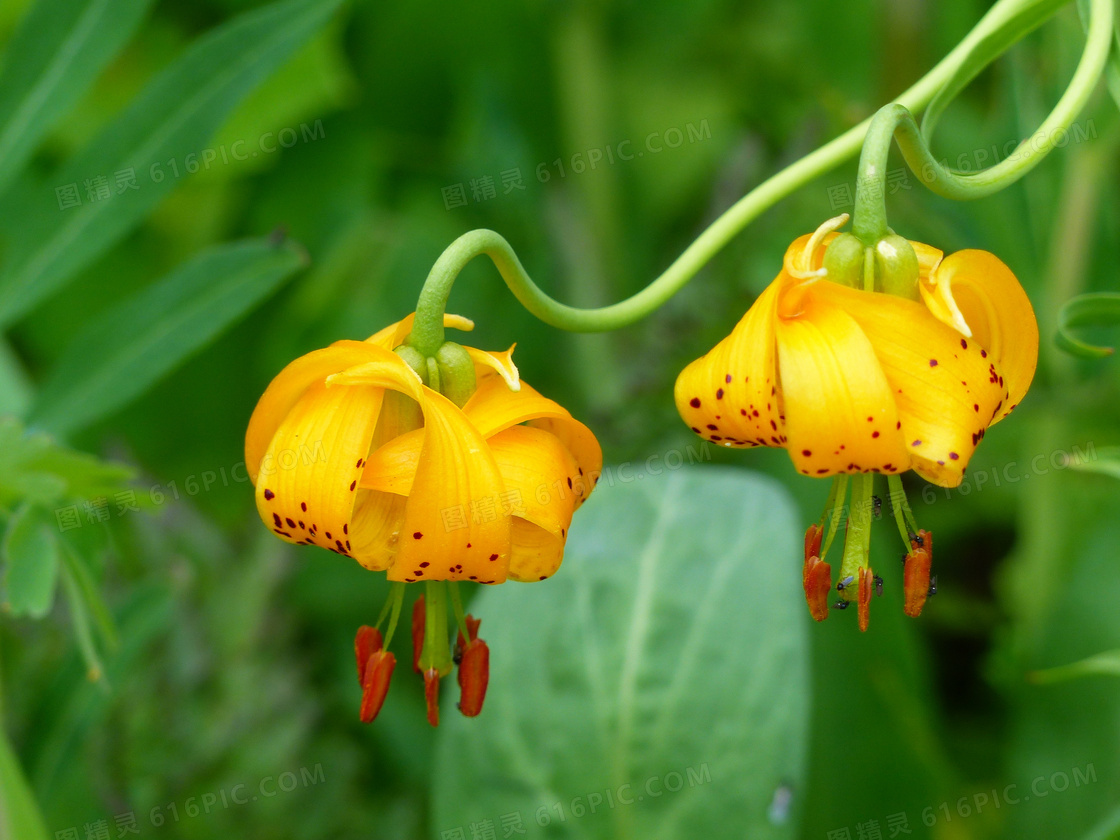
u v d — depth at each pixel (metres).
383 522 0.53
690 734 0.62
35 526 0.57
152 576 0.64
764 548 0.62
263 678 0.65
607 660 0.62
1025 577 0.71
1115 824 0.57
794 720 0.61
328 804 0.65
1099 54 0.53
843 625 0.64
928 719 0.66
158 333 0.61
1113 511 0.65
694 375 0.52
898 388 0.51
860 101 0.84
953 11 0.78
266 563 0.67
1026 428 0.74
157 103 0.61
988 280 0.52
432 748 0.70
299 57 0.84
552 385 0.85
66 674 0.61
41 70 0.61
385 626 0.75
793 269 0.51
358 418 0.52
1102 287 0.68
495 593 0.63
